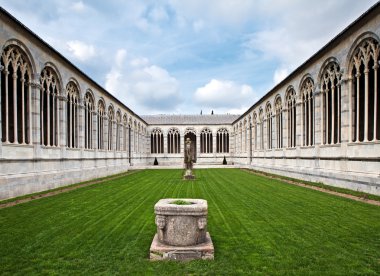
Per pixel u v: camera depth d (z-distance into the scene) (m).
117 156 37.94
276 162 32.44
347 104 18.08
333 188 17.73
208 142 67.94
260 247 7.30
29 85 17.59
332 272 5.82
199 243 6.82
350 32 17.33
